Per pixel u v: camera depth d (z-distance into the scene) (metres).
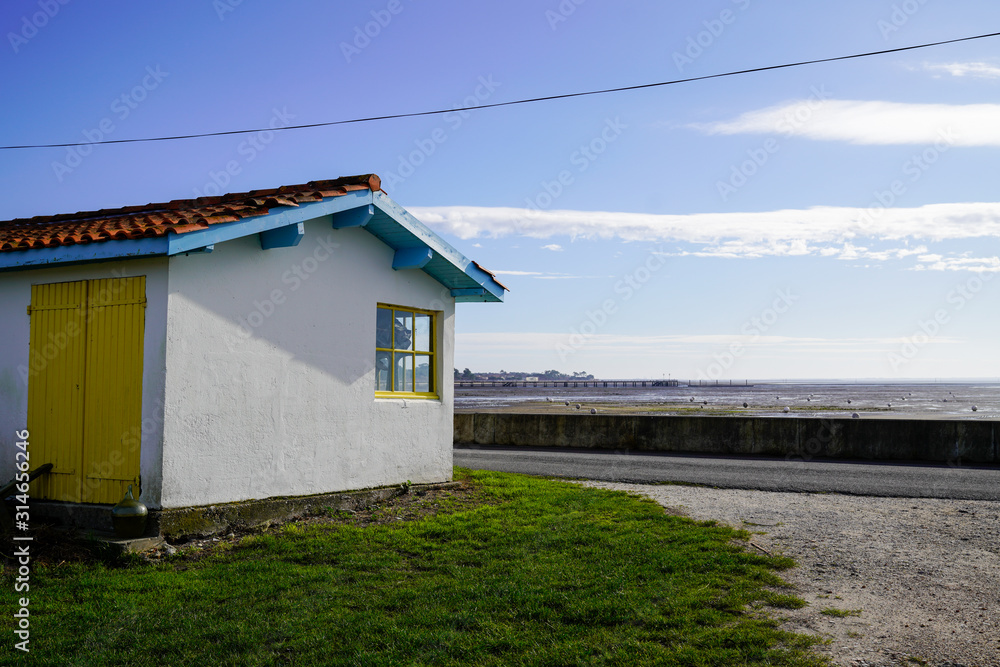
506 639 4.74
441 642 4.70
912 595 5.66
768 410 56.81
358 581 6.09
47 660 4.39
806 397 110.62
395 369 10.43
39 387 7.88
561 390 175.12
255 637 4.79
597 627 4.98
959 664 4.33
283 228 8.05
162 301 7.14
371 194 8.85
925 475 13.37
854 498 10.59
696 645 4.62
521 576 6.10
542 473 13.72
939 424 16.09
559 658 4.45
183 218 7.31
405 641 4.73
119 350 7.39
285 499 8.41
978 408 66.12
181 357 7.25
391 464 10.05
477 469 14.27
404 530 7.90
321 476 8.95
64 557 6.54
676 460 16.16
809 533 7.84
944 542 7.44
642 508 9.20
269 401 8.27
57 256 7.35
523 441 20.22
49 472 7.73
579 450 18.84
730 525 8.27
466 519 8.48
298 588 5.88
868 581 6.05
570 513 8.87
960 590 5.79
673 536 7.56
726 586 5.86
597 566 6.41
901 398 103.81
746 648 4.56
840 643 4.64
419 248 9.98
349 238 9.47
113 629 4.91
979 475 13.38
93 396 7.53
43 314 7.92
